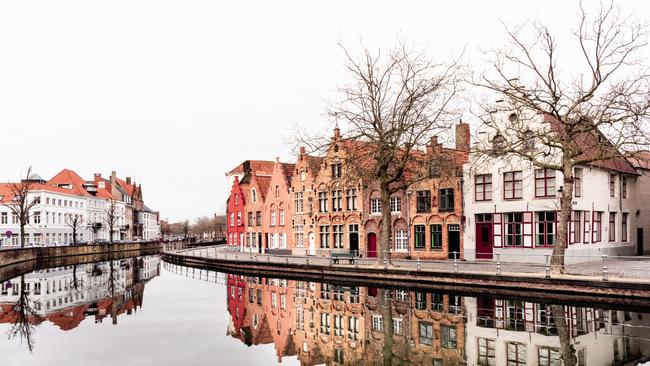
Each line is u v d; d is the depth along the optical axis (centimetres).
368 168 3481
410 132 3183
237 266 4484
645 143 2417
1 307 2777
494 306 2348
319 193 4878
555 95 2564
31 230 7625
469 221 3650
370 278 3266
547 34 2578
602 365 1480
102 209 10256
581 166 3353
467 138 4147
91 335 2044
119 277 4284
